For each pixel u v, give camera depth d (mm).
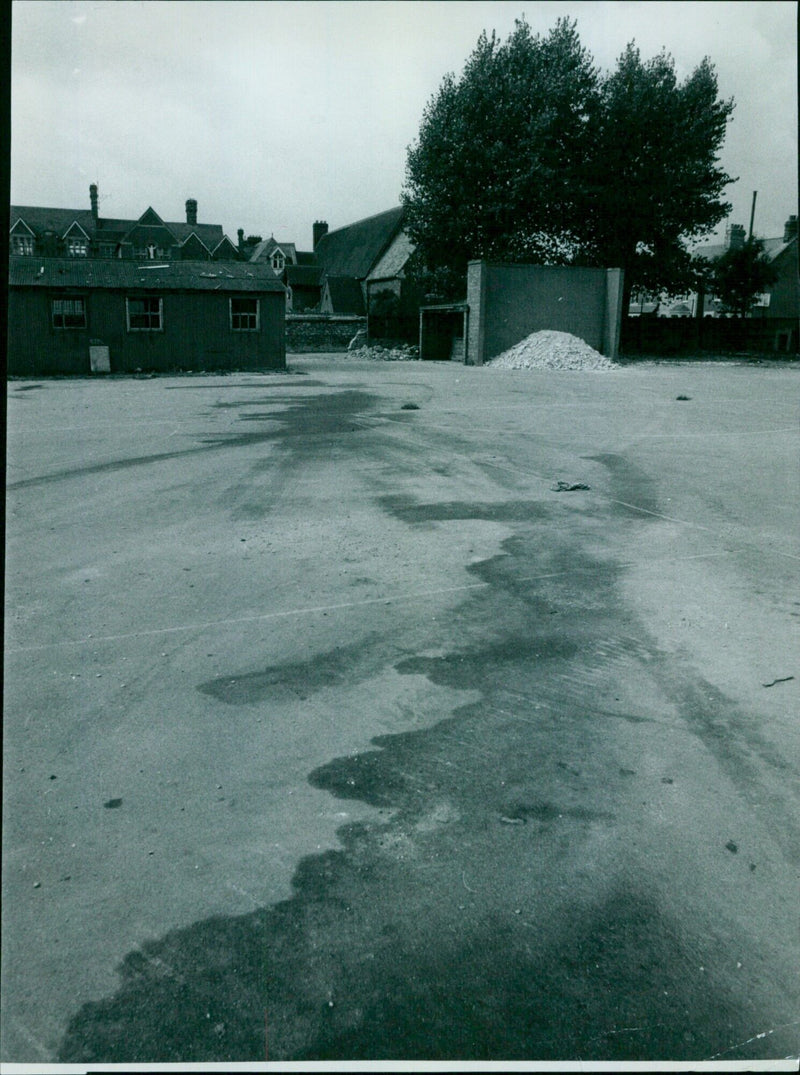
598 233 36875
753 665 4184
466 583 5457
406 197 37094
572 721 3611
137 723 3555
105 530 6762
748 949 2285
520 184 33094
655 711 3699
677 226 36250
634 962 2238
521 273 31266
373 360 36281
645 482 8805
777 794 3037
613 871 2615
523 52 33531
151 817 2883
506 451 10781
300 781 3127
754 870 2613
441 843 2758
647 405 16938
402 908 2447
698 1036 1995
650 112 33281
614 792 3061
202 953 2262
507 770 3217
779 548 6281
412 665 4184
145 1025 2016
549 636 4574
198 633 4578
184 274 26219
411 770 3209
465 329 31734
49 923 2363
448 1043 1973
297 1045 1958
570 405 16797
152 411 15250
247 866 2629
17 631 4586
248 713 3662
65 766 3203
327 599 5133
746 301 41625
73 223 68938
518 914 2422
